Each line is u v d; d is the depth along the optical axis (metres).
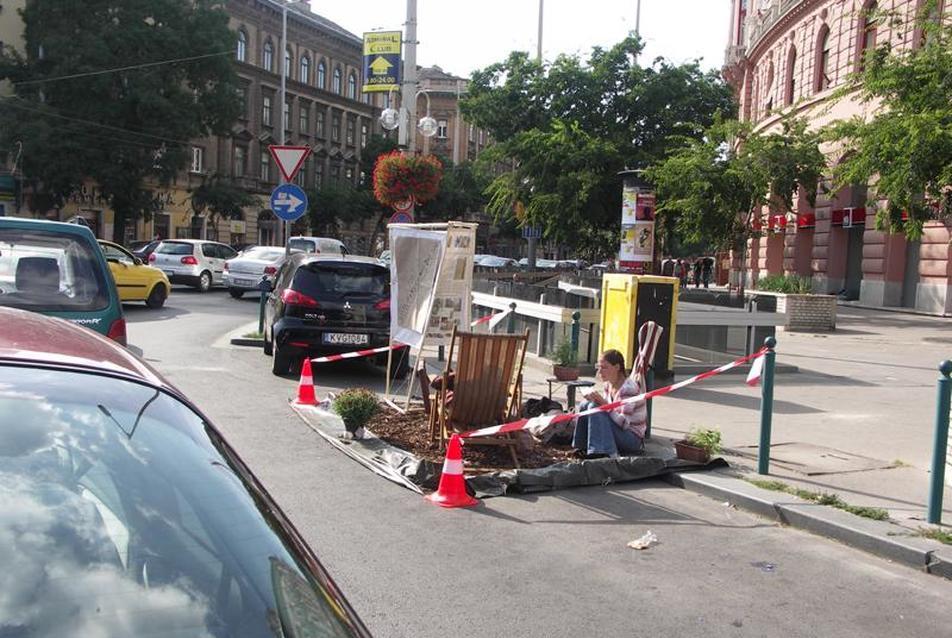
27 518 1.82
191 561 1.85
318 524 5.69
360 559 5.10
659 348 10.70
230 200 48.75
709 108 29.59
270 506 2.19
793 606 4.68
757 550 5.56
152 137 39.91
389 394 10.38
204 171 54.06
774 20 37.72
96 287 6.92
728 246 21.38
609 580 4.95
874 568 5.30
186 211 52.88
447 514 6.05
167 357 12.63
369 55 17.70
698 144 21.97
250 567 1.89
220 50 40.91
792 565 5.31
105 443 2.07
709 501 6.65
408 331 9.36
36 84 38.91
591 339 12.85
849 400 11.20
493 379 7.68
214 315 19.59
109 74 38.31
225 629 1.70
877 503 6.32
